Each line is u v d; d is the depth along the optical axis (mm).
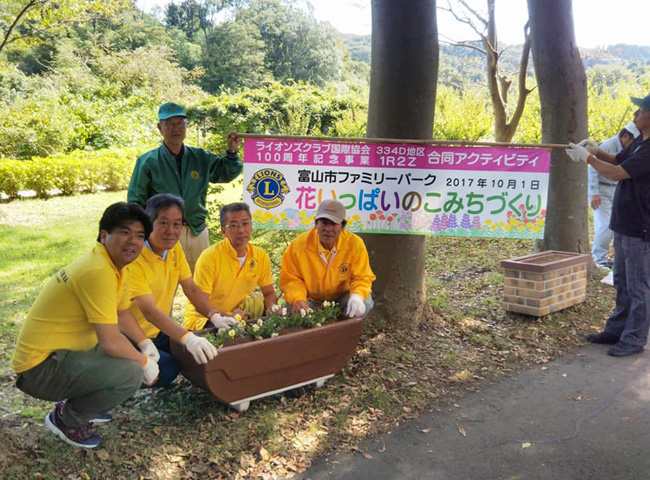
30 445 3082
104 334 2863
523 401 4027
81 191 14414
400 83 4734
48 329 2883
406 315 5062
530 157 4703
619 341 4969
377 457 3289
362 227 4770
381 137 4863
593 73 14078
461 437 3529
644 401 4027
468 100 12148
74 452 3066
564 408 3924
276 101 16188
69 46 33656
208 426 3438
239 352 3373
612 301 6262
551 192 6898
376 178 4676
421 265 5113
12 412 3482
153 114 22719
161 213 3566
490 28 10570
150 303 3461
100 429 3326
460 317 5555
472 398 4062
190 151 4562
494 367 4590
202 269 4117
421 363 4539
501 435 3559
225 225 4098
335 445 3391
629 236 4719
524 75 10016
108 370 2943
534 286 5516
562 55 6559
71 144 18531
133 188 4422
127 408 3609
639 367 4613
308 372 3834
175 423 3455
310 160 4594
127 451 3135
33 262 7559
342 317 4062
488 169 4711
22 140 16453
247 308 4398
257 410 3668
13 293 6258
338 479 3068
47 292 2902
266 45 58156
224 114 15984
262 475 3062
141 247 2932
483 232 4805
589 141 4883
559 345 5090
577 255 6023
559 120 6695
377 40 4785
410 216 4762
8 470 2834
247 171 4566
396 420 3709
